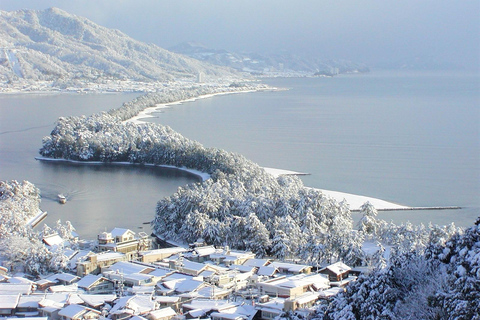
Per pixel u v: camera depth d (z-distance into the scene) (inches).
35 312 4402.1
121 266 5393.7
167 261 5733.3
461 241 3248.0
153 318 4165.8
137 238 6515.8
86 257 5610.2
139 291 4719.5
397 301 3191.4
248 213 7091.5
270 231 6673.2
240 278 5187.0
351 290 3472.0
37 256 5556.1
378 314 3139.8
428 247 3553.2
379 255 5536.4
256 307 4232.3
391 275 3348.9
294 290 4537.4
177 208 7150.6
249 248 6284.5
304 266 5418.3
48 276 5413.4
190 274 5206.7
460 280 2827.3
